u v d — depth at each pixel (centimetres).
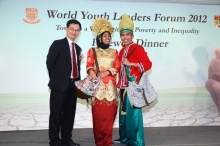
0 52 479
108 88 360
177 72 519
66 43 373
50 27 489
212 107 530
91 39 499
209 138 441
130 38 385
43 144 405
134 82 371
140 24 506
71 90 376
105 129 358
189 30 518
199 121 529
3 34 479
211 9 521
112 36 500
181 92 521
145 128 509
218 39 525
